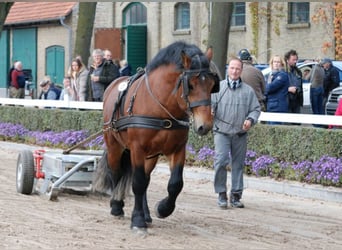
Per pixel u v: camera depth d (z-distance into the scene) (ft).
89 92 60.23
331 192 39.34
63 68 116.16
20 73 81.66
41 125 64.39
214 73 28.89
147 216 32.27
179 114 29.63
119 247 28.07
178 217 34.68
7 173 49.14
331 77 58.44
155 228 31.86
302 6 88.43
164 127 29.63
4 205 36.42
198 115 28.40
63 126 61.57
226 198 37.40
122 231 31.01
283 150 43.24
